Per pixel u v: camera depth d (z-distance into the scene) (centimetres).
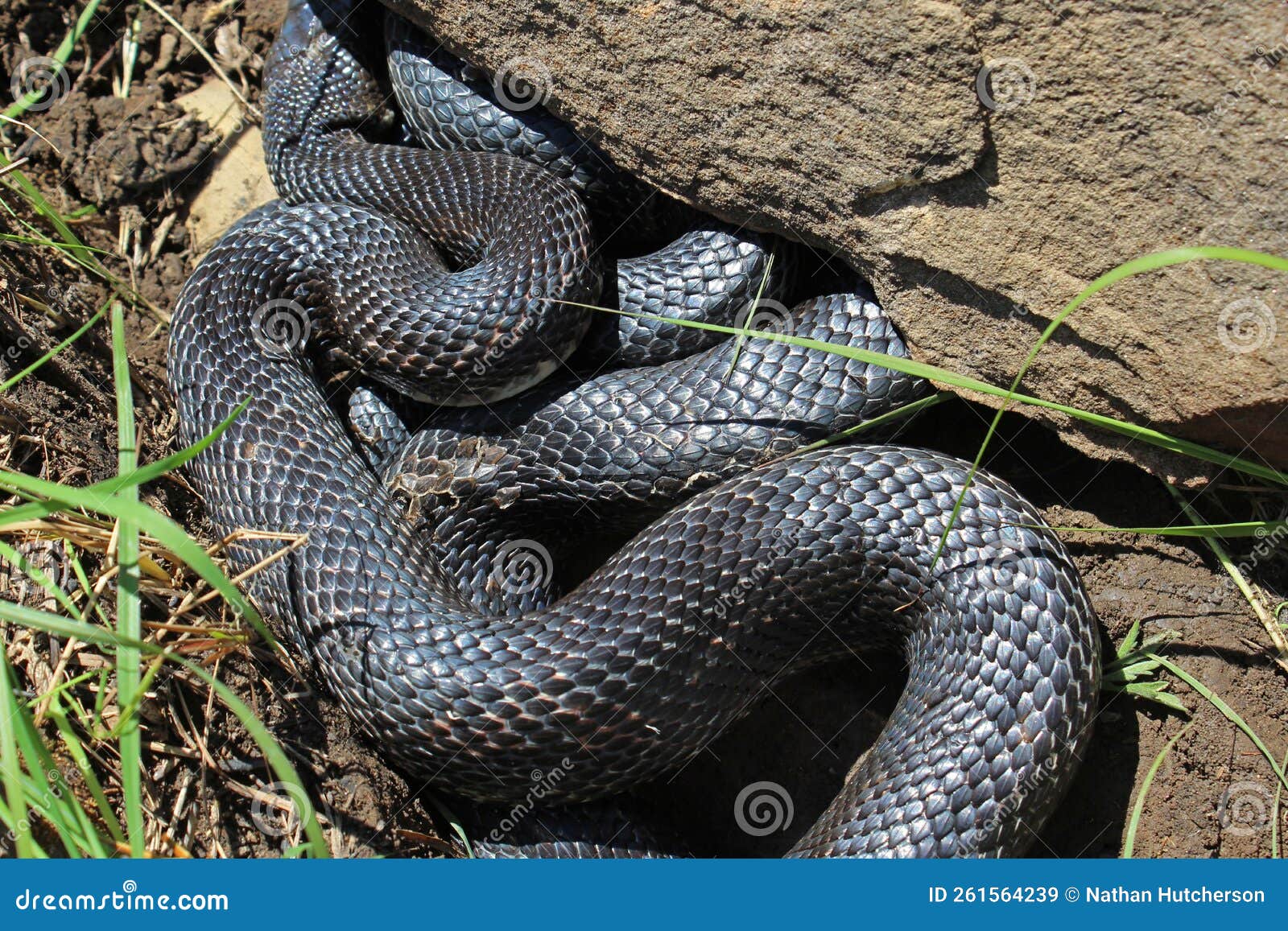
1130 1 60
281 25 74
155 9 75
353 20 72
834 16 62
